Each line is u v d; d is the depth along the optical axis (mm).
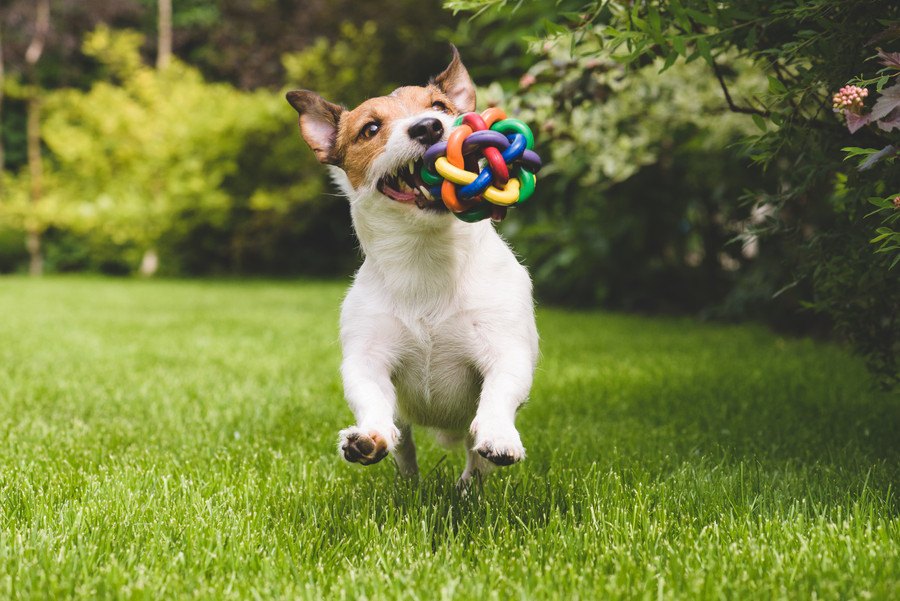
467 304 2771
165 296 13586
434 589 2041
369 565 2236
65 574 2125
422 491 2928
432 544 2467
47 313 10367
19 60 19719
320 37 18891
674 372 5941
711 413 4477
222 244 19281
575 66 3990
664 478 3129
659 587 1974
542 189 10844
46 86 21484
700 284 10922
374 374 2754
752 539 2314
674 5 2625
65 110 19328
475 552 2301
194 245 19172
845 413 4402
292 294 14352
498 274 2830
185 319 9828
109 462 3402
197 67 22688
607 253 10680
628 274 11289
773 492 2777
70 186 18938
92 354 6848
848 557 2143
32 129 19219
